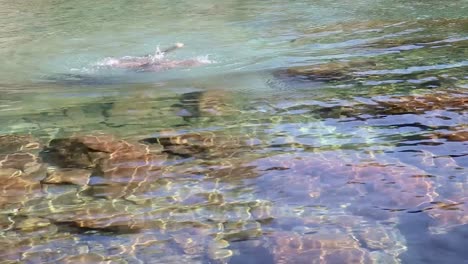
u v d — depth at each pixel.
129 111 6.00
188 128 5.45
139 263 3.27
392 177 4.21
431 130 5.10
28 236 3.62
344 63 7.54
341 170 4.38
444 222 3.54
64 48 9.46
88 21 12.27
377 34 9.34
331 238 3.44
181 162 4.68
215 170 4.50
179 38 9.99
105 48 9.41
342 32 9.66
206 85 6.87
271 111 5.84
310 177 4.29
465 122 5.23
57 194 4.20
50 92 6.80
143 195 4.14
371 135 5.07
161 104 6.19
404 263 3.15
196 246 3.42
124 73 7.61
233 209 3.87
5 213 3.93
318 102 6.05
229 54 8.48
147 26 11.38
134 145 5.07
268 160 4.63
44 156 4.91
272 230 3.56
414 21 10.35
